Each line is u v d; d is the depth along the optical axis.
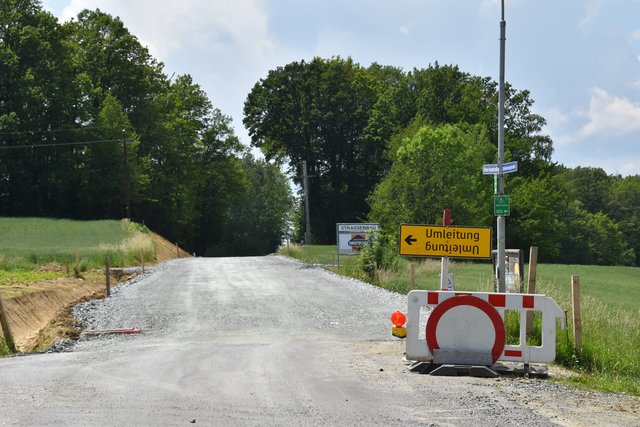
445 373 11.12
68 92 75.38
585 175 134.50
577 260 105.44
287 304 22.78
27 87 71.88
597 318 16.48
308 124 86.00
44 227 64.56
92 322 19.55
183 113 95.12
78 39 84.00
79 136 77.06
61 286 28.36
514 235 74.19
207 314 20.73
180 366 11.65
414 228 15.73
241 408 8.48
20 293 23.77
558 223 79.38
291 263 45.19
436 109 78.94
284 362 12.09
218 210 105.06
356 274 33.47
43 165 78.31
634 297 32.03
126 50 83.44
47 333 17.81
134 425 7.59
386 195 63.41
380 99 85.81
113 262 44.56
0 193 78.06
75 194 80.00
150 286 29.88
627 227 127.12
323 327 17.80
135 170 79.44
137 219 87.19
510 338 14.10
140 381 10.27
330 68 88.62
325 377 10.66
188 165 91.44
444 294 11.43
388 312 20.44
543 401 9.29
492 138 77.88
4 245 51.47
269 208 129.12
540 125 82.00
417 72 87.12
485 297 11.39
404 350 13.66
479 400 9.12
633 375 13.23
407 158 63.72
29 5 74.88
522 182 76.00
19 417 7.93
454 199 61.56
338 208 90.69
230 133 104.19
